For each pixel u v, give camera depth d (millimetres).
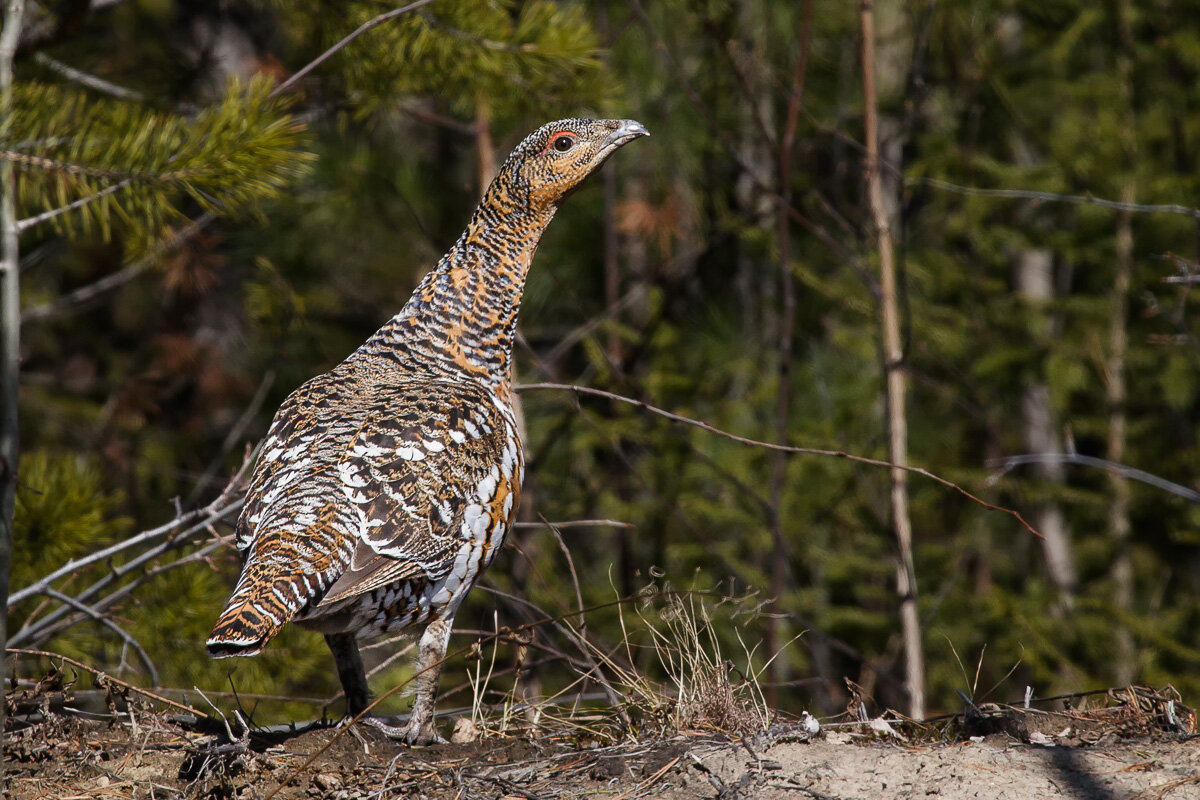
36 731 6266
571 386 7453
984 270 16078
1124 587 15758
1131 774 5520
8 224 5793
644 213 13578
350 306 16156
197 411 15562
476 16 9453
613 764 5953
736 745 6023
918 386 16359
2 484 5465
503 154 13391
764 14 14797
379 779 5883
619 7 13977
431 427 6230
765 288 16328
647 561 14406
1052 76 15516
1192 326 15266
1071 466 16703
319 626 6168
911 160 15812
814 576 15289
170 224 10656
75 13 8781
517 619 11102
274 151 7055
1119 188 14953
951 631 13961
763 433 14094
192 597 9688
